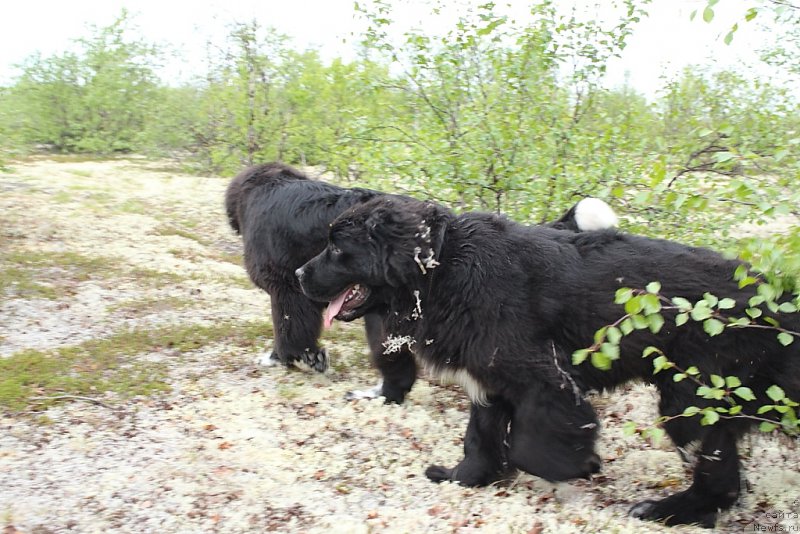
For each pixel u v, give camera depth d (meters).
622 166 3.50
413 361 3.13
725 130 2.26
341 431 2.84
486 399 2.43
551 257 2.32
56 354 3.38
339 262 2.43
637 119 3.86
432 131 3.81
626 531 2.22
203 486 2.41
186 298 4.33
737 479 2.30
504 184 3.59
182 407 2.96
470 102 3.94
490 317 2.28
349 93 6.06
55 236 5.46
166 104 10.10
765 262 1.88
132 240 5.63
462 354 2.33
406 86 4.01
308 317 3.29
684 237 3.34
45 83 11.55
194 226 6.39
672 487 2.52
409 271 2.33
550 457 2.29
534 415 2.29
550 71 3.92
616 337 1.91
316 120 6.45
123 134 11.68
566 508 2.36
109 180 8.41
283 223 3.21
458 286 2.31
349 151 4.30
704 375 2.20
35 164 9.48
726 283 2.20
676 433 2.28
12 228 5.53
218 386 3.20
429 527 2.22
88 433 2.71
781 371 2.18
